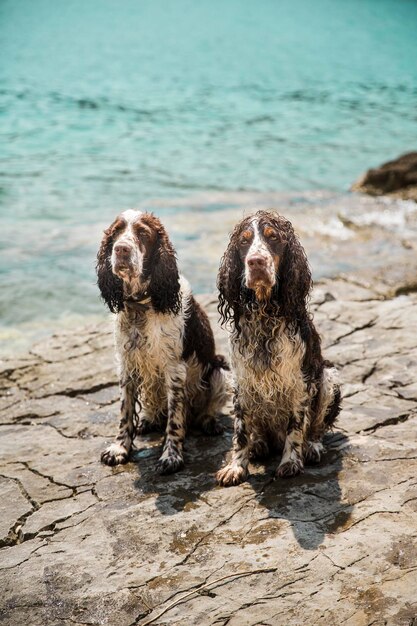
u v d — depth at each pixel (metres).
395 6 64.56
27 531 4.43
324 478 4.69
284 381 4.71
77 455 5.28
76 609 3.74
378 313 7.50
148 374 5.21
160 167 16.28
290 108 23.97
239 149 18.30
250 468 4.96
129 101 23.95
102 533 4.34
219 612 3.61
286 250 4.55
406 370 6.23
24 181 14.81
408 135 20.48
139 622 3.62
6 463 5.21
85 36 42.00
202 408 5.57
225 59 35.00
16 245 11.10
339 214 12.31
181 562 4.02
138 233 4.85
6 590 3.91
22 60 32.00
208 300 8.30
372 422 5.39
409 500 4.34
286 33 46.69
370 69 33.25
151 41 40.84
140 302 4.98
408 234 11.11
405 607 3.51
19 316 8.60
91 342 7.25
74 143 18.33
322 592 3.66
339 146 18.97
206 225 11.88
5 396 6.29
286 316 4.60
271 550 4.02
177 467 4.98
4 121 20.50
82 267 10.22
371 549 3.93
